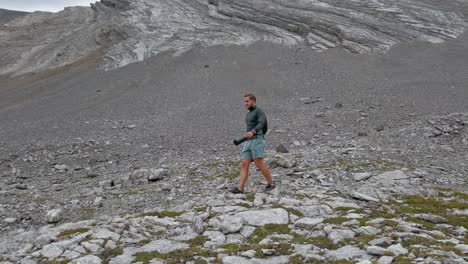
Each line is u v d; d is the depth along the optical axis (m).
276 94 33.47
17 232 8.98
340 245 6.86
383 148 16.48
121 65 48.91
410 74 36.06
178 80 39.75
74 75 47.69
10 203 11.43
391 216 8.32
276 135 21.55
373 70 38.72
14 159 19.06
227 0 68.31
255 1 65.62
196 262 6.55
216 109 29.39
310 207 8.93
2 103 39.16
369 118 24.25
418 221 7.98
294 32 55.03
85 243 7.51
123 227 8.36
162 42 55.84
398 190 10.38
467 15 53.59
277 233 7.68
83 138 23.20
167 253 6.96
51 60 63.19
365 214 8.48
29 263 6.89
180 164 16.11
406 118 23.67
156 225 8.51
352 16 55.12
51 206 10.98
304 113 26.69
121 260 6.79
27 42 76.69
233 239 7.53
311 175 12.01
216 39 54.69
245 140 10.43
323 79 36.88
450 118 20.78
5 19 105.44
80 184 14.26
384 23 52.16
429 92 29.73
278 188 10.74
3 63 65.69
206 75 40.50
